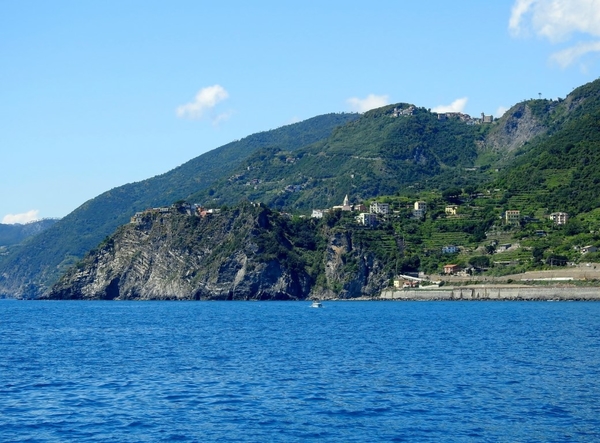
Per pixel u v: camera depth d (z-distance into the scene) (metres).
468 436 76.75
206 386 102.62
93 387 102.62
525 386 101.44
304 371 115.81
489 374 111.81
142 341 168.62
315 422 82.31
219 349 148.38
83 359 133.12
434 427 80.12
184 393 97.69
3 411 87.81
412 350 143.75
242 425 81.12
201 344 159.38
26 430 79.62
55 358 135.12
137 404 91.12
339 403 91.25
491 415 84.88
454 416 84.56
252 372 114.94
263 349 147.62
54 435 77.75
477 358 130.25
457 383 104.06
